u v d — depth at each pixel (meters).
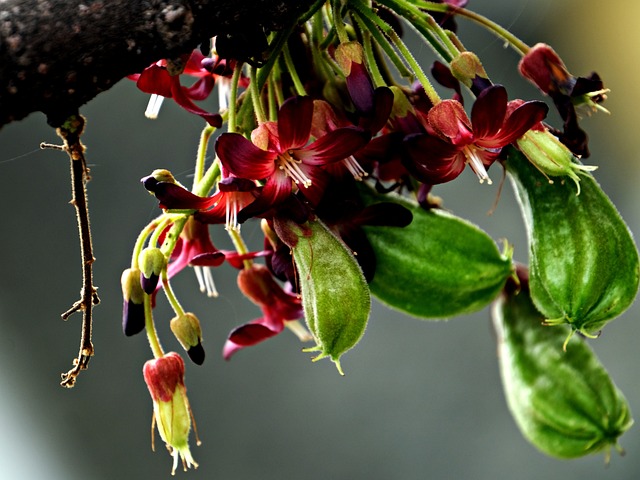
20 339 1.10
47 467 1.07
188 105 0.54
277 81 0.56
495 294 0.58
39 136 1.12
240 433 1.13
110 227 1.11
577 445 0.61
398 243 0.58
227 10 0.52
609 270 0.57
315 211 0.55
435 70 0.56
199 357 0.56
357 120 0.55
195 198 0.54
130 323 0.55
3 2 0.50
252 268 0.58
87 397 1.10
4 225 1.11
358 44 0.54
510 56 1.13
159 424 0.56
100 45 0.51
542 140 0.54
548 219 0.57
